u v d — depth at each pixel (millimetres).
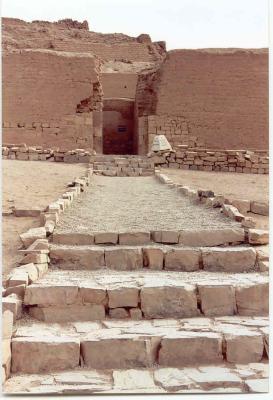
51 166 18594
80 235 8812
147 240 8891
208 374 5496
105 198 13312
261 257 8102
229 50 25562
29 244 8664
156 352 5793
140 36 41156
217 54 25422
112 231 9031
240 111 25562
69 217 10477
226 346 5797
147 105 26703
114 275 7562
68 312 6500
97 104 25734
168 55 25422
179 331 6000
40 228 9039
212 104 25484
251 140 25609
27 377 5445
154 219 10289
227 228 9172
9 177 15352
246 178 18344
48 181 15445
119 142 31219
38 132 25062
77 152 20484
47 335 5867
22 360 5586
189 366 5723
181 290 6625
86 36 40625
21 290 6629
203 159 20312
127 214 10898
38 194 13336
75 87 25344
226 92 25500
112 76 33531
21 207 11609
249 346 5812
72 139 25328
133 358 5688
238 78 25516
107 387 5223
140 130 26000
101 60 36188
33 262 7715
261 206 12125
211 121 25500
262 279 7156
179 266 8086
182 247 8688
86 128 25422
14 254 8461
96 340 5695
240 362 5781
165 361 5723
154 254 8133
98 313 6531
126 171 19406
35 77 25047
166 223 9844
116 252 8133
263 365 5727
